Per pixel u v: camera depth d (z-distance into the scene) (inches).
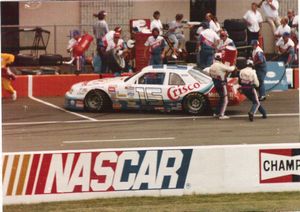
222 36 2701.8
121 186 1373.0
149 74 2447.1
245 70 2284.7
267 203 1320.1
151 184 1382.9
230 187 1411.2
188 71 2427.4
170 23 2950.3
